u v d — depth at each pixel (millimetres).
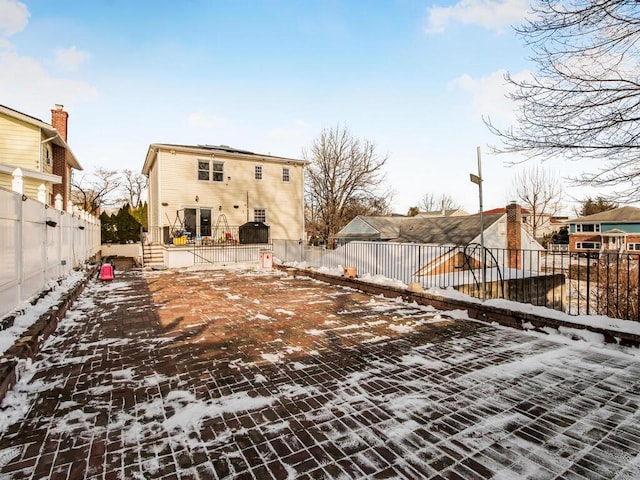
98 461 2291
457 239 18797
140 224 29344
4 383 3078
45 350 4539
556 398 3230
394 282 8945
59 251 8516
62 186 17375
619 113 5512
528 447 2471
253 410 2994
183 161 19156
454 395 3289
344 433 2637
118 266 17953
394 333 5406
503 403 3131
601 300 12328
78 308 7211
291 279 12148
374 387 3463
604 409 3027
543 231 43781
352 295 8828
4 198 4609
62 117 17766
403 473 2184
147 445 2479
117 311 6949
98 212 40688
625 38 5258
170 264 15977
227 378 3686
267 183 22078
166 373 3820
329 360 4230
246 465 2260
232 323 6016
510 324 5723
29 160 13555
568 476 2164
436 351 4559
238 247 17844
